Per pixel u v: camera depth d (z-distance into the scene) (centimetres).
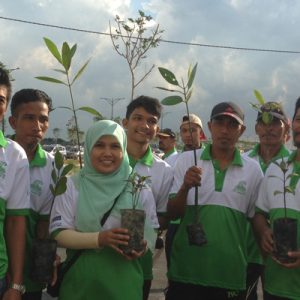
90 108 167
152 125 206
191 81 174
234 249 188
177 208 189
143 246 158
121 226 158
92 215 162
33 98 184
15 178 158
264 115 189
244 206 195
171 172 208
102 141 166
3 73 156
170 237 256
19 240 159
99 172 167
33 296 181
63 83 164
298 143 180
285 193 173
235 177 194
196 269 189
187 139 335
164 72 172
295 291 172
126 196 167
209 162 197
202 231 177
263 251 190
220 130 193
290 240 162
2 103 154
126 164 172
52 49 161
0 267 150
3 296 154
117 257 163
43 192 186
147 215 173
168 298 198
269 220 189
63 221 165
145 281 196
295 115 182
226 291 188
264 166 244
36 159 186
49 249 157
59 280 167
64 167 163
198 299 191
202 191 194
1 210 154
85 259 163
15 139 186
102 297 161
